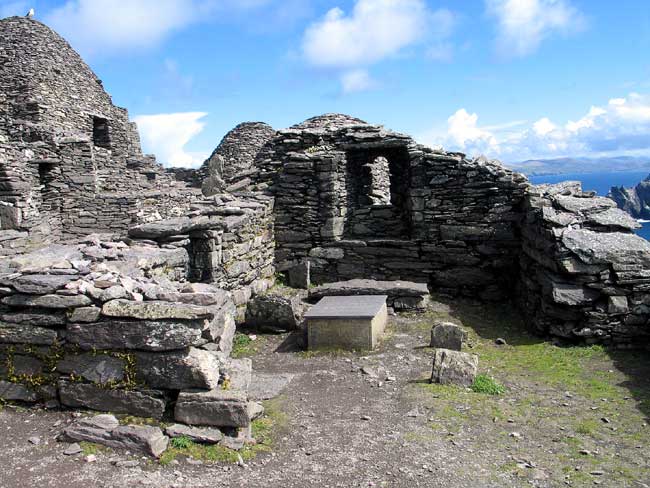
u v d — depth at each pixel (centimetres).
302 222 1444
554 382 817
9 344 631
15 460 531
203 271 1079
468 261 1343
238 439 575
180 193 2470
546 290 1031
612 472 561
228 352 693
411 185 1381
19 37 2655
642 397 755
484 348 998
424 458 580
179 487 502
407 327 1110
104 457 538
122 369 600
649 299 965
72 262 684
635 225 1080
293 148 1524
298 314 1091
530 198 1219
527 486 532
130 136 3309
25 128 2122
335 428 652
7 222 1833
